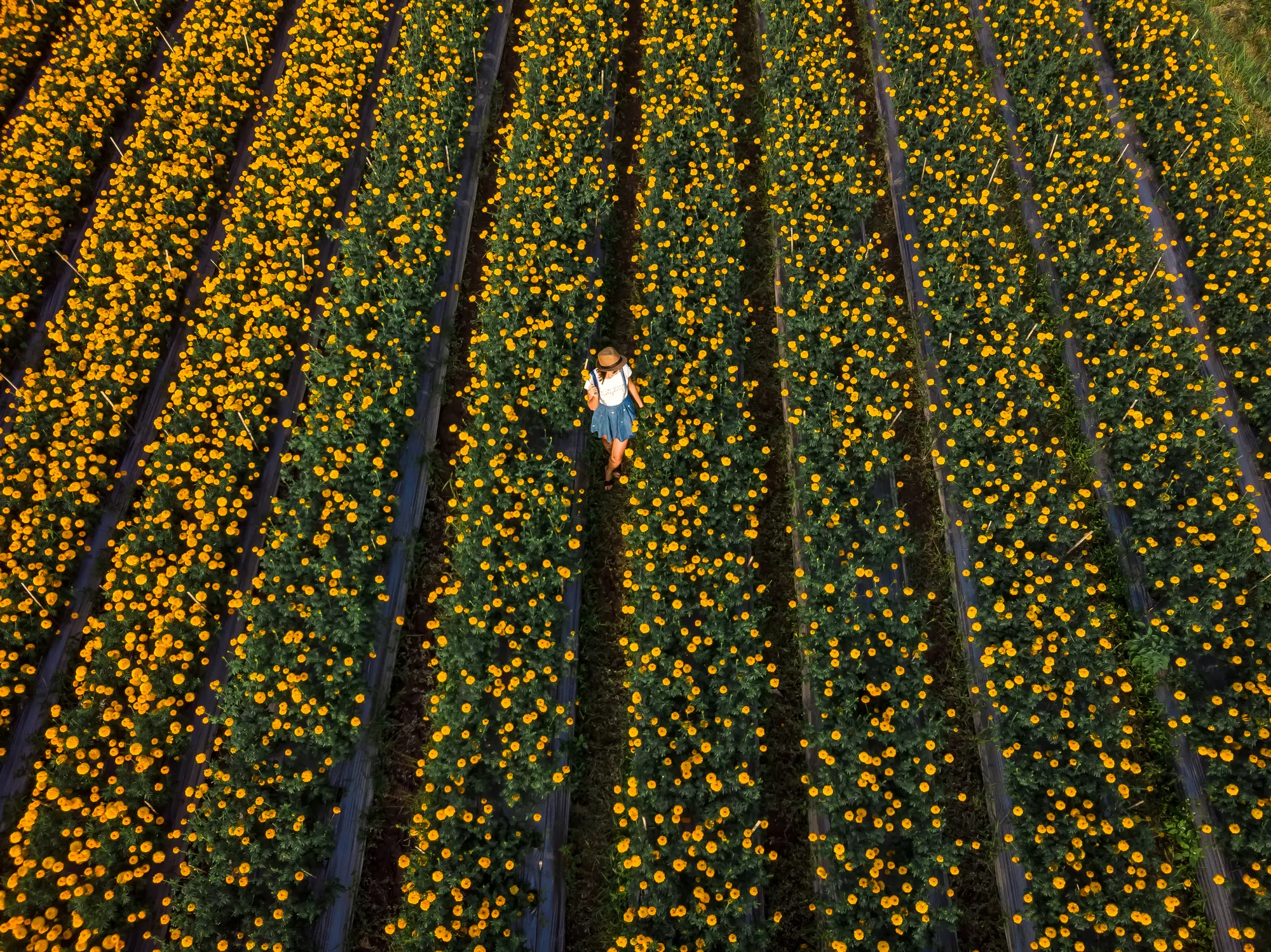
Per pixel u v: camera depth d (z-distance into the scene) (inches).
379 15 418.6
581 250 318.7
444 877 190.2
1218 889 199.0
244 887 197.2
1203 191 322.0
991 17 393.7
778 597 258.1
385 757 226.8
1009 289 292.8
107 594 250.4
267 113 382.6
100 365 296.0
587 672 245.8
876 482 269.1
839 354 293.3
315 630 228.5
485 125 384.2
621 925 201.5
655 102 372.5
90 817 208.2
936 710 219.6
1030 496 244.4
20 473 267.9
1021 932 196.2
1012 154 354.3
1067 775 207.9
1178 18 368.5
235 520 263.7
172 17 442.9
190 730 227.0
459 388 307.0
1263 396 272.7
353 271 307.7
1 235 335.6
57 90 392.5
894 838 205.2
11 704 235.5
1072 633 226.1
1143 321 287.9
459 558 250.1
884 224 347.3
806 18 397.1
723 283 308.5
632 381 268.4
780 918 204.5
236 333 311.3
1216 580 230.7
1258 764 202.4
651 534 251.1
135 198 352.5
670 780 208.5
